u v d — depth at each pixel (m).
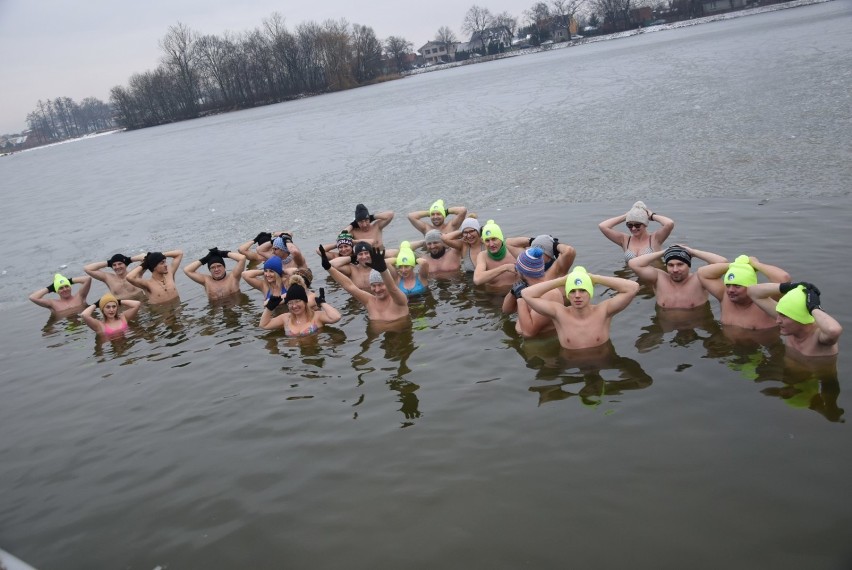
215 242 17.31
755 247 10.09
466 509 5.27
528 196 16.27
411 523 5.20
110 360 10.08
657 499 5.09
